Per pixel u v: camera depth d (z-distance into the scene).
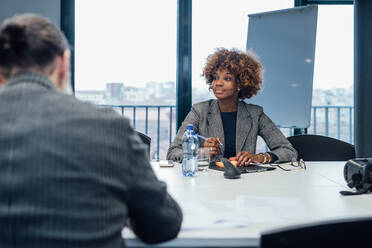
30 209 0.56
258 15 3.26
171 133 4.55
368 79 3.09
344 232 0.64
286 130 3.86
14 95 0.63
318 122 4.61
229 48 2.24
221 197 1.13
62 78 0.73
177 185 1.32
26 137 0.59
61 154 0.59
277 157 1.82
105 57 3.90
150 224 0.71
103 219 0.60
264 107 3.15
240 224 0.86
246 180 1.41
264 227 0.84
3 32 0.66
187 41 3.23
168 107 4.50
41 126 0.60
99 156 0.61
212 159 1.88
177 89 3.25
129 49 3.95
